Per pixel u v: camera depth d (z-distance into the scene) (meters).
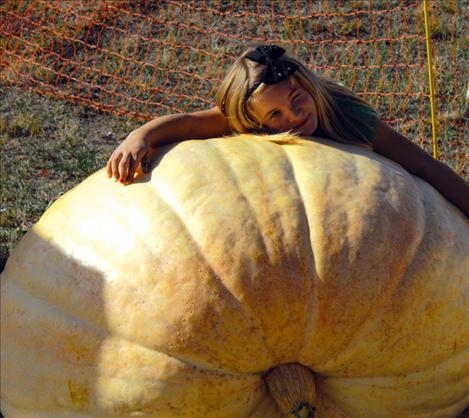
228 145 2.90
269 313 2.48
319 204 2.63
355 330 2.53
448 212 2.91
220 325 2.48
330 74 6.64
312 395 2.58
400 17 7.51
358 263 2.55
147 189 2.75
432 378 2.67
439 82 6.31
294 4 7.96
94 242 2.68
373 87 6.40
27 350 2.71
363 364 2.57
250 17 7.78
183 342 2.48
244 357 2.50
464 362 2.72
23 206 5.02
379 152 3.41
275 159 2.80
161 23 7.78
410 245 2.64
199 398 2.51
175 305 2.49
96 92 6.74
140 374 2.51
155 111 6.41
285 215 2.59
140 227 2.63
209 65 7.00
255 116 3.23
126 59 7.17
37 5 8.20
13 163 5.57
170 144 3.06
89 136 6.02
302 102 3.18
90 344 2.58
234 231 2.55
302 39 7.27
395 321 2.55
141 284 2.54
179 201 2.65
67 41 7.55
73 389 2.60
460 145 5.50
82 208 2.82
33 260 2.81
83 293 2.62
